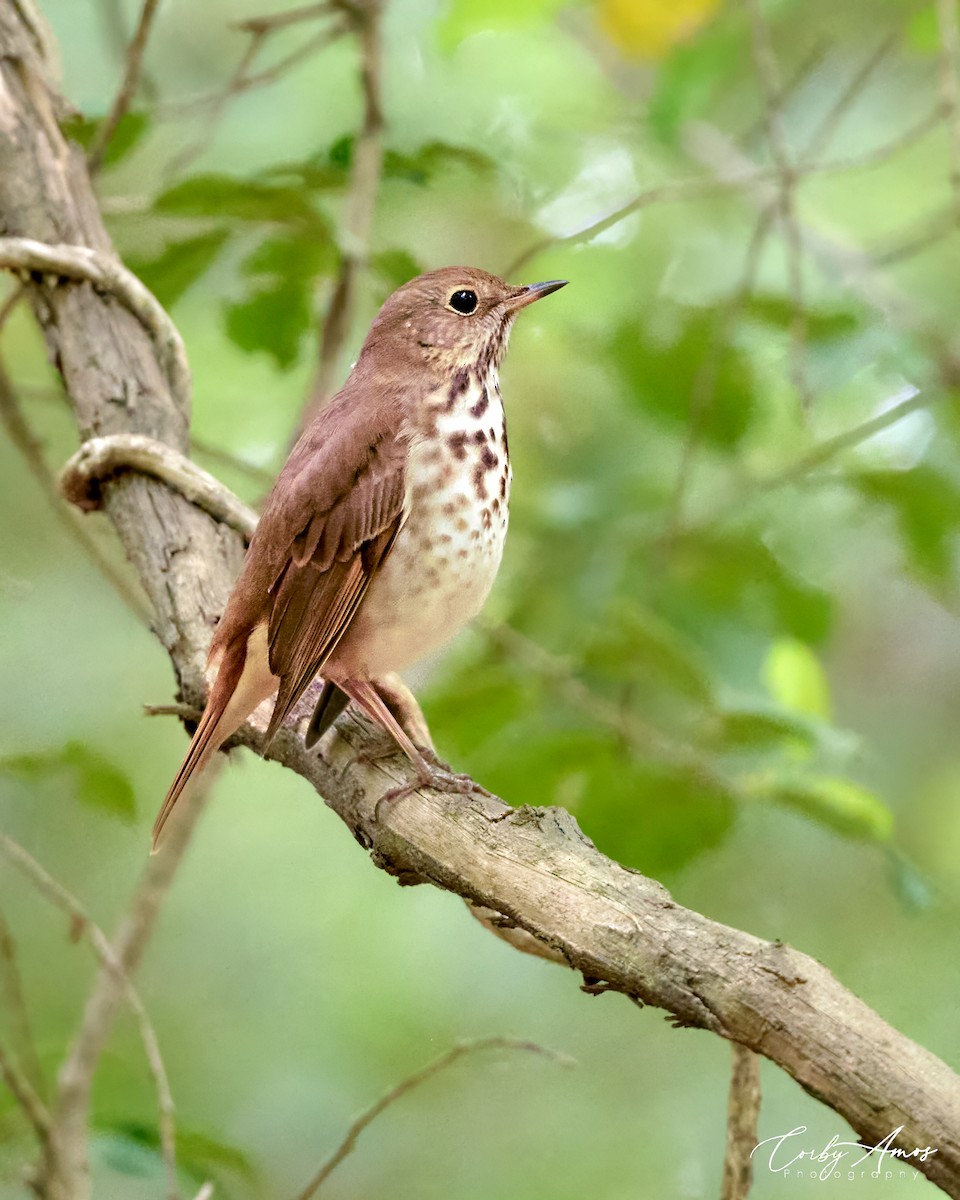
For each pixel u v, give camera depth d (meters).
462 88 12.95
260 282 9.94
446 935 14.51
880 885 13.45
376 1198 13.17
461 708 9.89
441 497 7.62
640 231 13.22
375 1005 14.09
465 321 8.16
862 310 11.07
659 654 9.61
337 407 8.07
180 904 14.47
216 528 7.82
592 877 5.57
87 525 9.91
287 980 14.29
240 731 7.50
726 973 4.96
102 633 13.97
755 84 14.56
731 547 11.06
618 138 13.14
